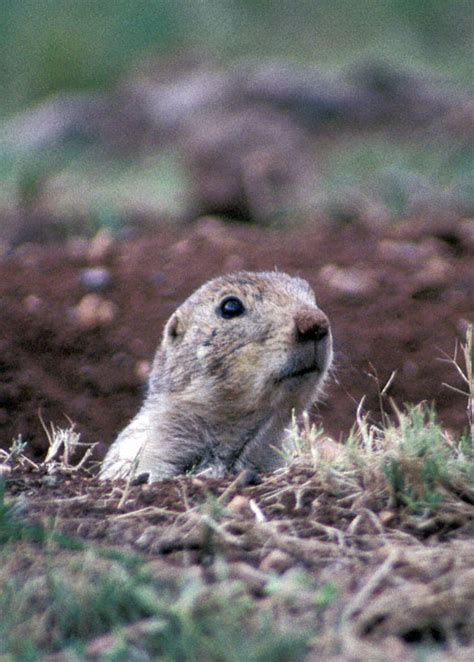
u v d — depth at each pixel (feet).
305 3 106.01
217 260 39.96
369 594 15.47
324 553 17.07
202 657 13.76
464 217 48.03
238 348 25.76
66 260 40.42
